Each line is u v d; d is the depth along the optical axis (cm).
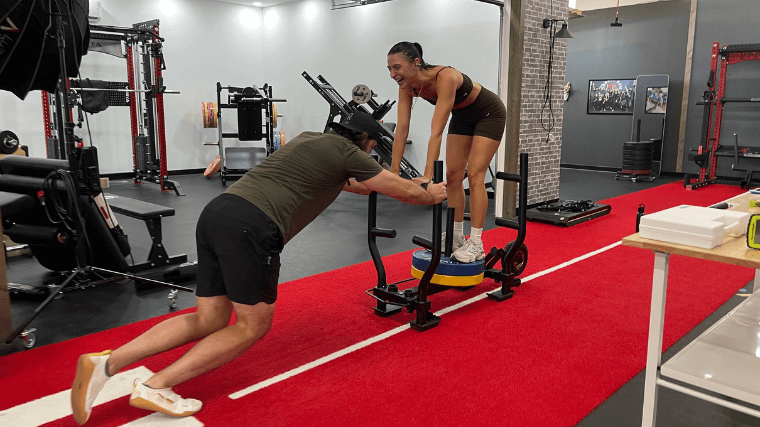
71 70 336
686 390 161
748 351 174
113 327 294
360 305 328
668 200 728
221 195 205
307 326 295
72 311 319
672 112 984
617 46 1038
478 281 309
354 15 923
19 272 397
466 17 768
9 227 332
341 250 468
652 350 168
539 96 625
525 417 206
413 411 210
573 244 479
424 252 335
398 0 851
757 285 277
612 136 1070
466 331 288
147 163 864
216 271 205
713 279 375
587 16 1068
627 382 234
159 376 203
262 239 196
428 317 299
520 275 388
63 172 299
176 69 1002
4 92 811
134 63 911
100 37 776
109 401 218
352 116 237
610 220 587
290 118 1082
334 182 221
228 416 206
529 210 605
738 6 890
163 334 203
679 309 318
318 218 609
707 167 909
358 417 206
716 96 844
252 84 1109
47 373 240
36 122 845
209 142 1064
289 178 208
